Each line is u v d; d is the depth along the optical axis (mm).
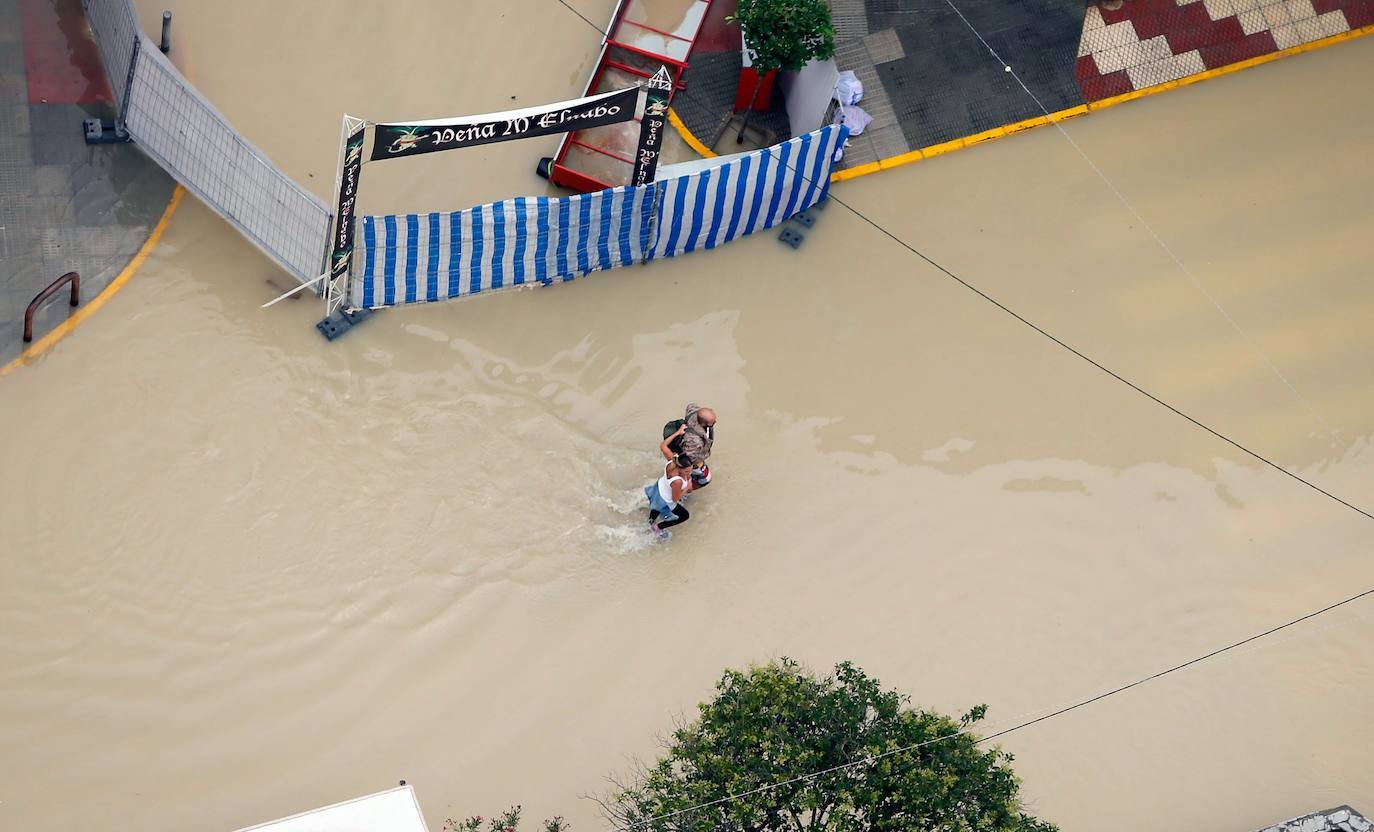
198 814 22391
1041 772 23844
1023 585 25391
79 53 27531
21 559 23750
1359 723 24625
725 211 26703
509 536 24906
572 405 26062
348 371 25781
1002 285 27812
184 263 26266
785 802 19688
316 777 22844
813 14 26156
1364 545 26141
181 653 23438
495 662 23969
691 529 25297
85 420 24844
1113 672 24766
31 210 26219
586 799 22984
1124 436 26781
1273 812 23750
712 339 26891
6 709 22703
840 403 26609
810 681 20859
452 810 22781
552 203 25109
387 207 27219
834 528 25547
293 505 24703
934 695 24312
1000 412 26812
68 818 22125
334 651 23766
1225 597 25531
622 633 24375
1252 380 27422
